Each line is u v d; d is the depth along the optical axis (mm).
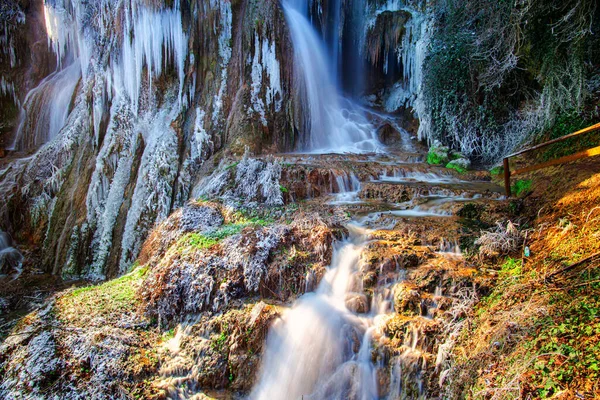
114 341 4582
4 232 9086
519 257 4496
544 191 5543
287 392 4281
